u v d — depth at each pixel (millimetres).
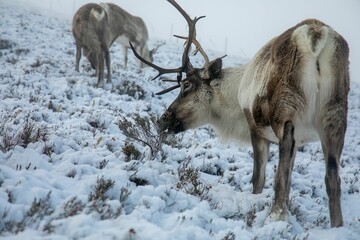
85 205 12297
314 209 18516
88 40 41688
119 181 15344
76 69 43438
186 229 11883
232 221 14039
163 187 14891
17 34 62250
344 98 15148
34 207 11391
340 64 14977
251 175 20938
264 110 16203
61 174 15195
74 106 29516
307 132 15914
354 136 38781
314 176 24875
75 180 14734
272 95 15305
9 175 13469
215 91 20328
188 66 21312
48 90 34000
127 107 33031
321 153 30922
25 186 12844
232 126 20391
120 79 42438
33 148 18062
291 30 15719
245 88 17875
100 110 29672
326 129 15078
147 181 16297
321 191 21469
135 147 19594
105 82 40812
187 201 14805
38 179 13875
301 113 14906
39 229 10680
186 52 21312
